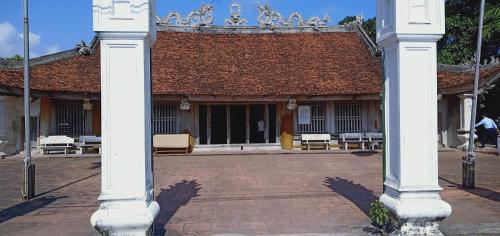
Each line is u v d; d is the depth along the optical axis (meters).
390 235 6.18
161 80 22.39
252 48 25.62
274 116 24.19
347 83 23.00
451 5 28.08
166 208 8.80
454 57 27.38
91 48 24.25
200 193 10.69
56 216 8.31
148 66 6.19
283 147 23.77
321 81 23.17
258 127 24.12
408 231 5.96
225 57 24.72
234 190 11.12
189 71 23.34
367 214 8.05
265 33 27.03
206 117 23.80
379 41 6.62
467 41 27.12
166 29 26.33
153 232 6.24
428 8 6.05
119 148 5.77
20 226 7.53
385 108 6.64
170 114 23.53
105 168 5.74
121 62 5.79
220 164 17.55
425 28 6.04
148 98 6.16
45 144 21.16
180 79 22.64
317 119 24.19
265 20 27.08
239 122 24.06
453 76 22.16
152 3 6.22
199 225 7.38
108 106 5.76
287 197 9.95
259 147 23.86
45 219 8.05
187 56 24.52
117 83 5.78
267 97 22.42
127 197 5.71
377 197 9.80
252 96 22.14
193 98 22.09
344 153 21.80
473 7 27.55
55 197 10.44
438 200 6.08
